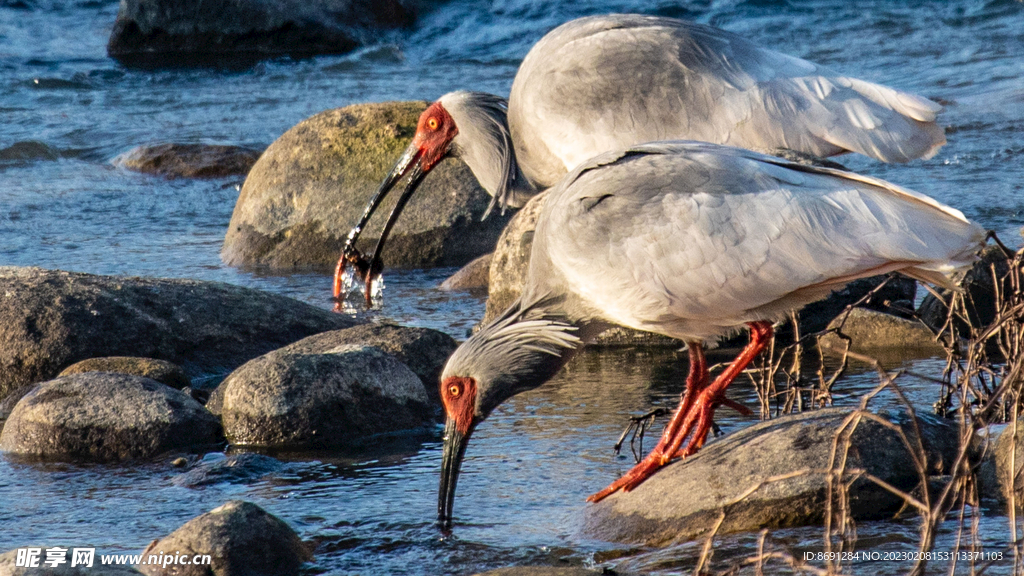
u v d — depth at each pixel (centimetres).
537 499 945
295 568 828
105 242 2058
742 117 1203
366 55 3959
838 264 864
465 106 1395
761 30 3931
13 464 1074
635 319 923
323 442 1120
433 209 1927
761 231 875
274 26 4062
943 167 2244
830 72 1234
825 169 893
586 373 1316
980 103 2788
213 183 2564
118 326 1335
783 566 771
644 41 1237
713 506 851
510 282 1484
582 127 1239
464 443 930
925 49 3497
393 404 1170
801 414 914
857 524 834
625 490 906
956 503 855
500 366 929
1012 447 766
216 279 1830
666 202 896
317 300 1683
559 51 1269
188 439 1114
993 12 3916
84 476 1036
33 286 1355
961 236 863
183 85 3641
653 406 1172
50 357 1289
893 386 727
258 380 1139
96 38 4462
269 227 1964
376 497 966
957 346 1065
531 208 1499
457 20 4338
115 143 2920
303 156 1995
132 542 877
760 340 925
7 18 4697
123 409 1112
